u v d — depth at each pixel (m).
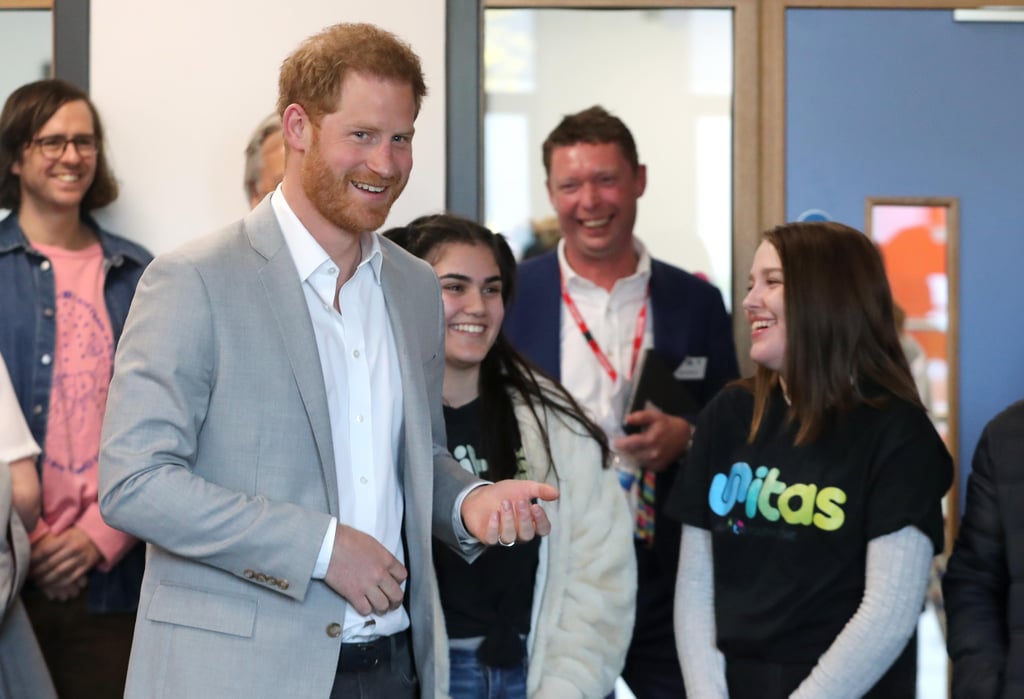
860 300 2.43
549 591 2.47
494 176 3.96
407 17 3.38
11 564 2.55
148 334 1.82
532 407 2.57
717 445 2.58
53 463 2.91
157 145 3.36
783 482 2.41
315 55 1.84
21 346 2.95
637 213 3.86
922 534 2.30
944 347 3.85
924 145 3.85
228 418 1.83
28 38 3.48
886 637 2.26
